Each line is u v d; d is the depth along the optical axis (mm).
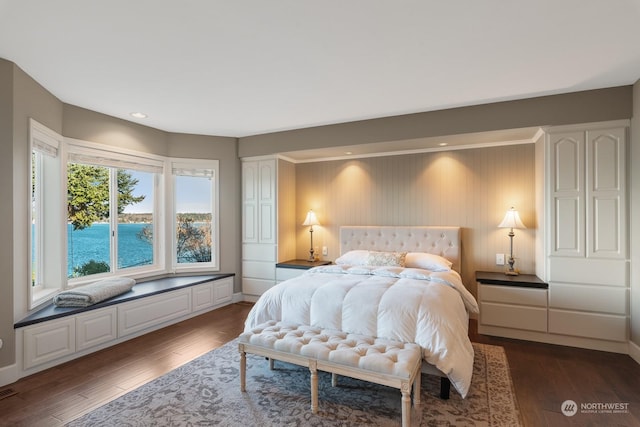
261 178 4930
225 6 1889
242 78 2889
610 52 2430
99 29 2123
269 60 2561
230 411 2182
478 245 4113
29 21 2025
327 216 5020
